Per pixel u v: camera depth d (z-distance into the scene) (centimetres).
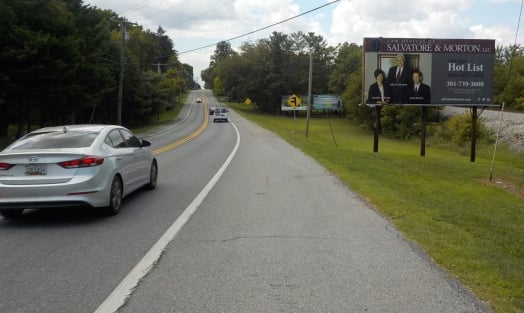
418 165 2192
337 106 10875
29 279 546
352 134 6931
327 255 634
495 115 5144
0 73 2858
